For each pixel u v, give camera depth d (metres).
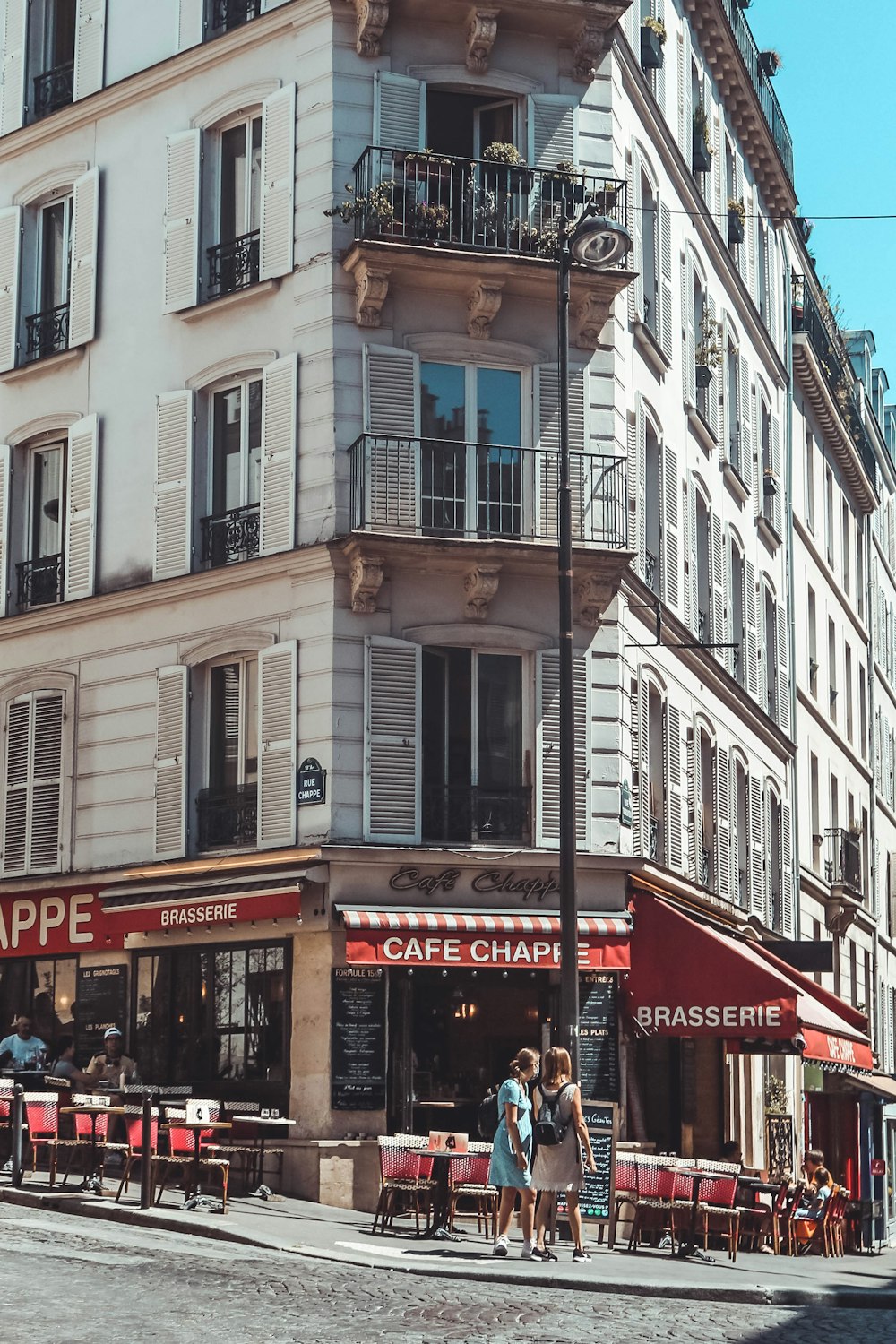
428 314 24.62
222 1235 17.11
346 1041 22.61
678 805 29.33
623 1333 12.33
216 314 25.83
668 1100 27.48
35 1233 16.14
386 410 24.19
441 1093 23.36
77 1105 19.89
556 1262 16.64
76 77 28.23
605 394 25.50
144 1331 11.38
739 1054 29.95
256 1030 23.56
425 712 24.05
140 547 26.28
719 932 26.45
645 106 28.83
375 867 23.22
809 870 41.84
